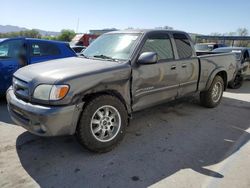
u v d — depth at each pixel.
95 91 3.47
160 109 5.80
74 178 3.04
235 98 7.36
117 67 3.70
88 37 26.67
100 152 3.63
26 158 3.49
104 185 2.91
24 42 6.32
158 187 2.88
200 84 5.41
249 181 3.01
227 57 6.18
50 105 3.15
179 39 4.93
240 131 4.61
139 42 4.14
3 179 3.00
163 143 4.03
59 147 3.82
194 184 2.94
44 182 2.96
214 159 3.54
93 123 3.53
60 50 6.92
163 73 4.38
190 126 4.81
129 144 3.97
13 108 3.56
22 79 3.52
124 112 3.80
